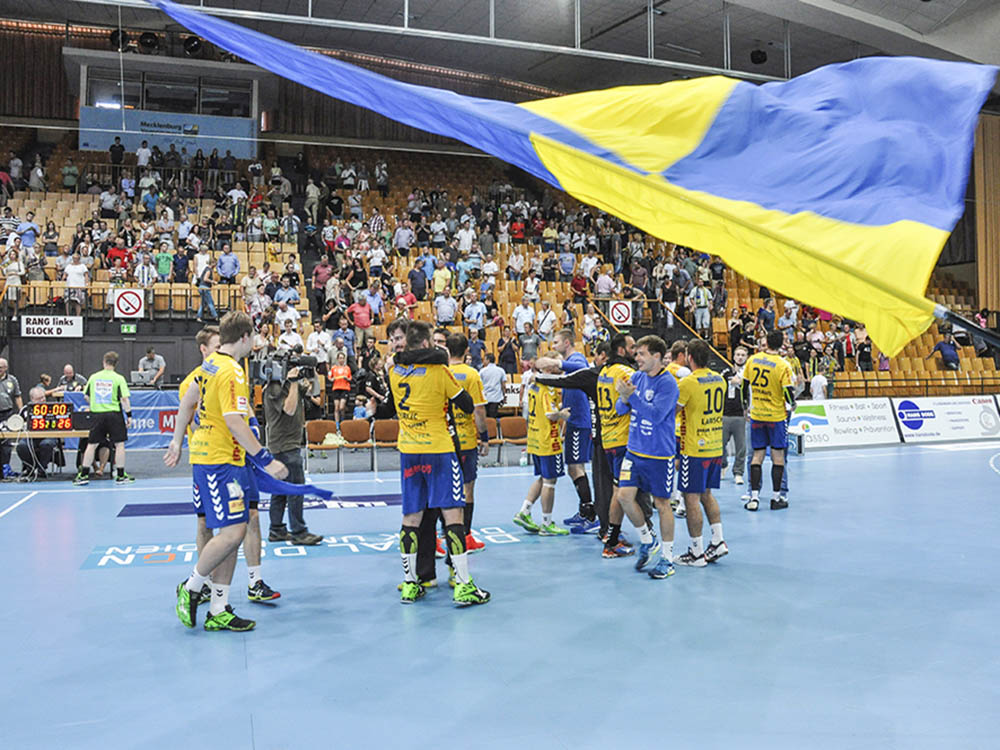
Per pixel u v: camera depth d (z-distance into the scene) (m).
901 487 10.75
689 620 4.94
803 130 2.77
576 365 7.28
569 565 6.43
